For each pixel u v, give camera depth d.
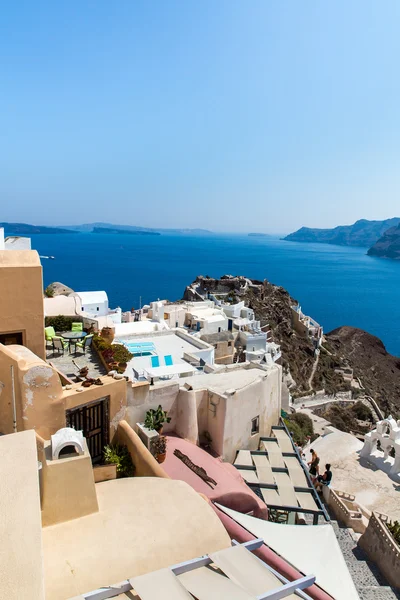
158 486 11.09
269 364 24.56
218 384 20.06
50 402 12.77
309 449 29.05
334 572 11.93
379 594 15.98
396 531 18.62
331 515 21.78
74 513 9.52
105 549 8.63
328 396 75.50
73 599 6.81
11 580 5.38
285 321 102.88
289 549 12.28
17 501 6.90
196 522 9.73
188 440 18.30
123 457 14.10
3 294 15.40
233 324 50.19
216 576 7.74
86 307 44.34
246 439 20.30
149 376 21.31
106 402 14.53
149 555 8.61
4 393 12.71
